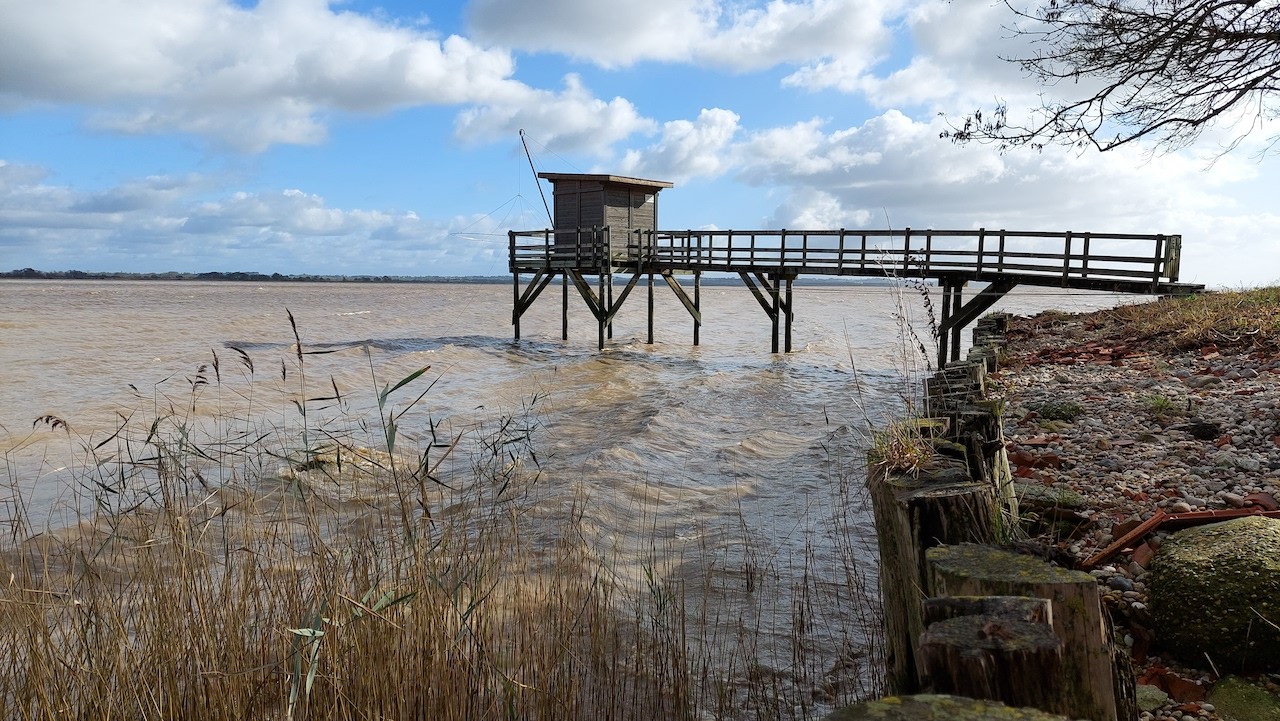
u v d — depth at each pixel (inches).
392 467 161.8
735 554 244.2
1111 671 92.8
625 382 692.1
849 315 1881.2
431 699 138.1
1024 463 261.7
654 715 153.5
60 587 176.6
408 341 1143.0
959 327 684.1
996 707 67.4
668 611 192.7
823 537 261.3
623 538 261.1
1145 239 608.1
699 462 374.9
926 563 116.3
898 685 130.3
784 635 188.4
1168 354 433.7
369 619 137.8
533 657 156.2
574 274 1028.5
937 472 141.7
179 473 178.1
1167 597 147.9
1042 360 494.0
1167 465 239.8
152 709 125.2
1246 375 345.7
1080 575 94.4
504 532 245.6
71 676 129.4
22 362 783.1
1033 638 76.1
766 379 701.9
